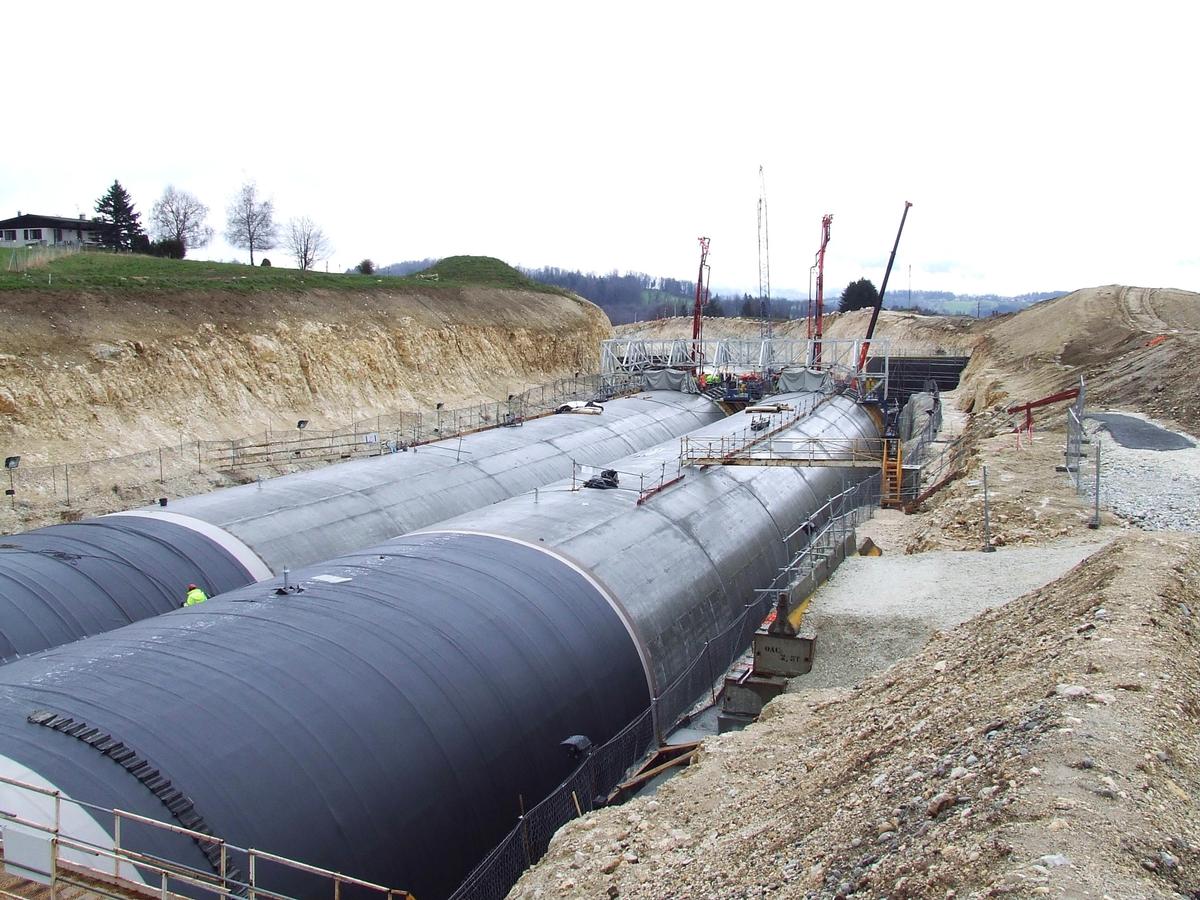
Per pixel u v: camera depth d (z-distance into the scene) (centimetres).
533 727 1622
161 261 6338
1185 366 4519
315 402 5353
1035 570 2327
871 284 14725
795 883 923
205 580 2194
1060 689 1039
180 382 4616
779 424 4119
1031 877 676
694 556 2469
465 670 1577
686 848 1206
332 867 1198
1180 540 1711
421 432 5584
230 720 1252
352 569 1880
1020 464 3375
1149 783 823
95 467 3847
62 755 1104
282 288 5888
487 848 1444
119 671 1333
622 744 1842
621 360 6869
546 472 3538
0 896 905
